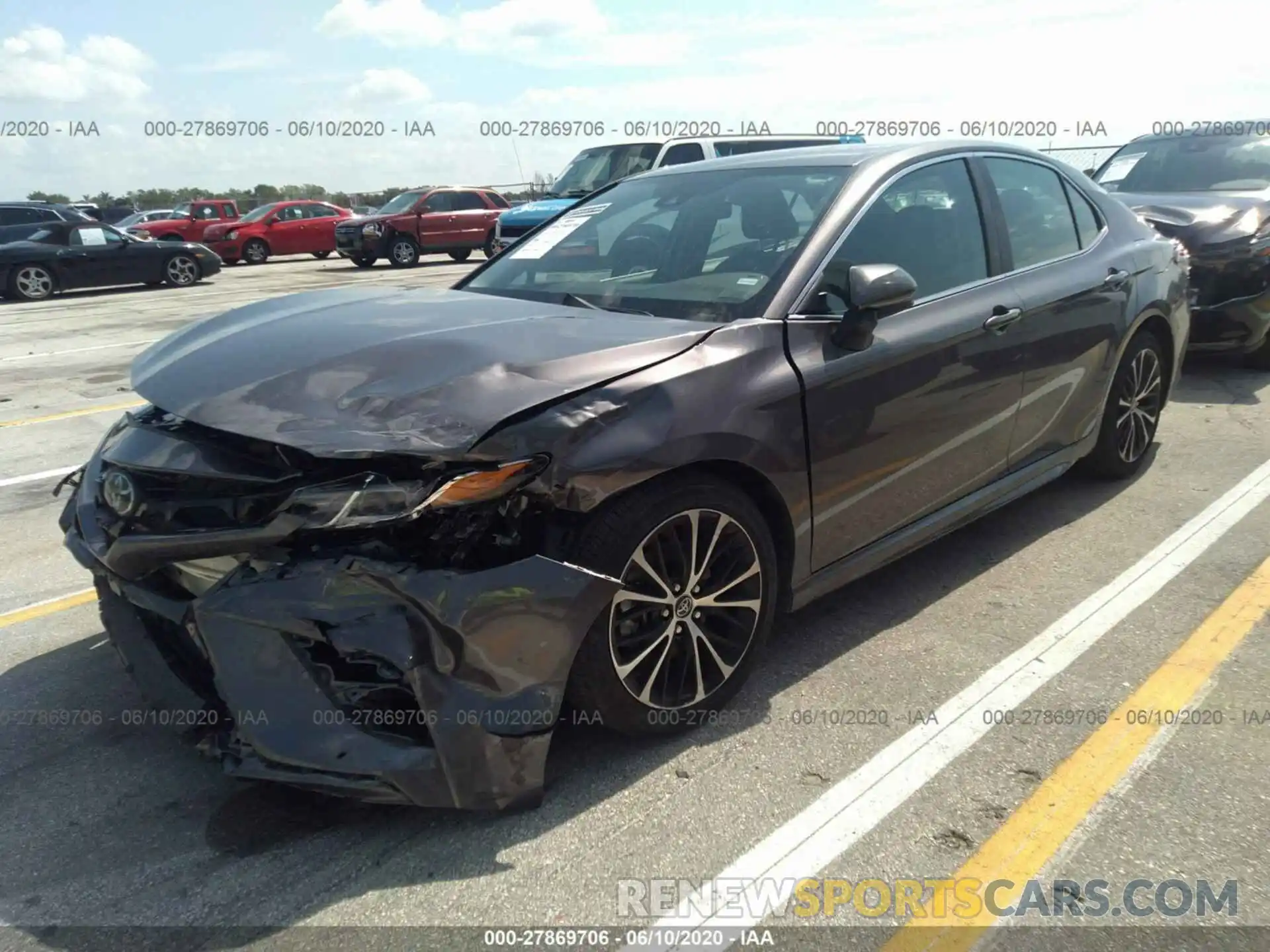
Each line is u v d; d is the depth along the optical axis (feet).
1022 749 9.11
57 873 7.71
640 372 8.61
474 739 7.55
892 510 11.06
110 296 56.49
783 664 10.76
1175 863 7.62
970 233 12.30
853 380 10.06
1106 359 14.38
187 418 8.33
